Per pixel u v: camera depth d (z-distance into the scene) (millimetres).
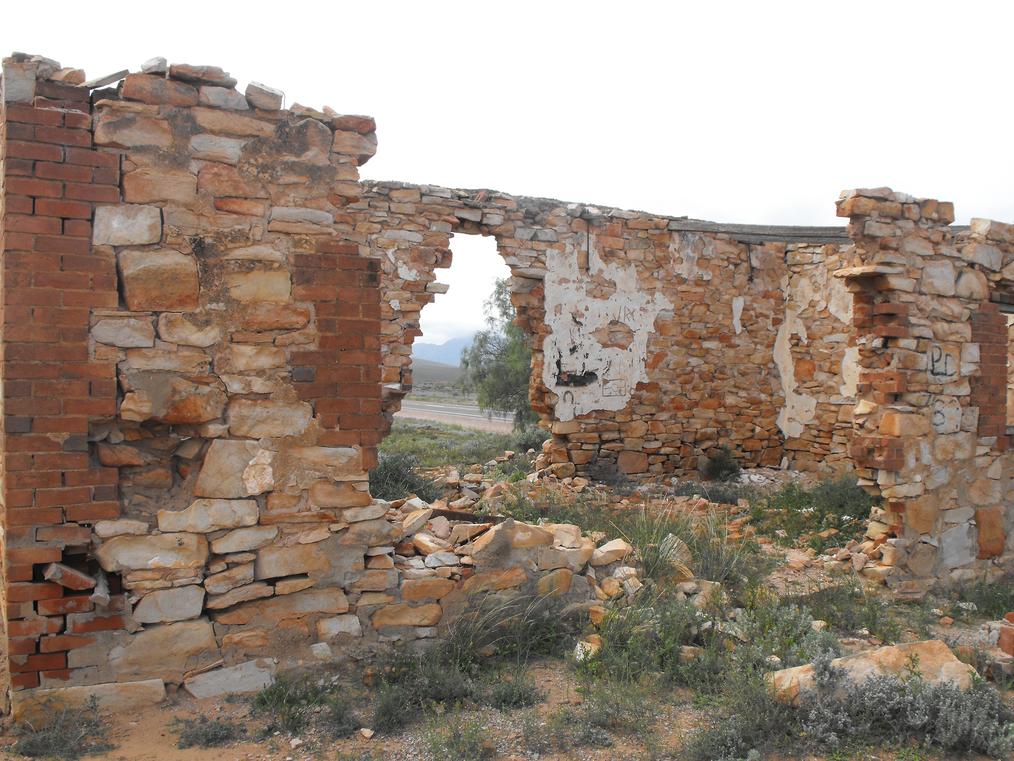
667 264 11789
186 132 4039
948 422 7391
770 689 3986
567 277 11070
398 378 10617
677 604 5172
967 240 7605
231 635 4184
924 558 7176
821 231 10703
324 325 4352
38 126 3709
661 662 4625
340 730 3732
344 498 4430
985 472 7801
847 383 11781
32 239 3697
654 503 9289
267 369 4242
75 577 3799
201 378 4082
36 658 3785
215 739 3646
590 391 11258
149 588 3998
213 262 4105
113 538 3918
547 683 4383
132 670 3965
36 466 3738
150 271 3947
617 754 3572
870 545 7363
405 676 4289
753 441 12680
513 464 12547
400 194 10602
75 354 3791
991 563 7816
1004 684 4605
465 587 4832
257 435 4227
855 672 4059
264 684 4184
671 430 11891
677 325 11914
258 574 4246
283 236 4270
